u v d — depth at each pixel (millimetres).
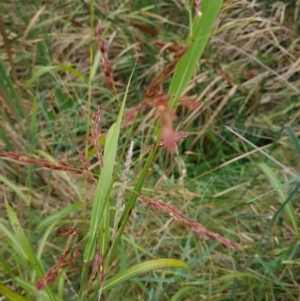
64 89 710
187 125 676
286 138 644
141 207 583
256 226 570
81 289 357
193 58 261
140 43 742
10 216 371
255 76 722
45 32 736
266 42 745
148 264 359
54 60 733
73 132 662
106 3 784
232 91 684
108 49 750
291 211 453
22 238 363
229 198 594
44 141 640
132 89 719
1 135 591
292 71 700
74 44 758
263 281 482
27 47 735
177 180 628
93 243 332
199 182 622
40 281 296
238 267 533
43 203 595
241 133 673
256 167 624
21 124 624
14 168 624
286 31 748
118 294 496
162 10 782
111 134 334
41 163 297
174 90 265
